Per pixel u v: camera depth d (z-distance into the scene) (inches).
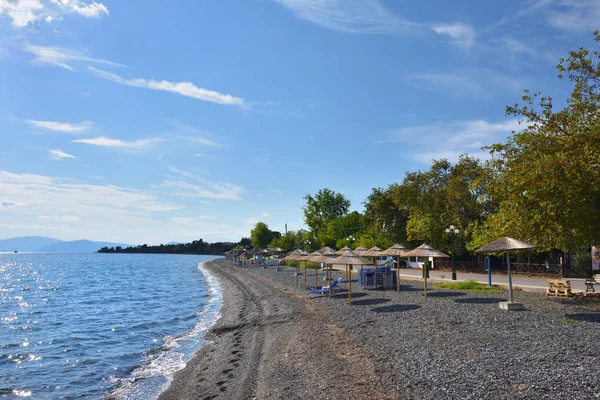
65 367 614.5
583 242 664.4
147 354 666.8
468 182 1560.0
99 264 4948.3
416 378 377.7
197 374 519.5
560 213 626.2
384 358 452.8
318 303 927.7
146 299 1440.7
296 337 613.9
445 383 357.4
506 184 758.5
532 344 445.1
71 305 1339.8
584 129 668.7
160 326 907.4
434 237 1544.0
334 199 3191.4
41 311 1218.6
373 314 717.3
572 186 603.8
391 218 2020.2
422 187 1736.0
